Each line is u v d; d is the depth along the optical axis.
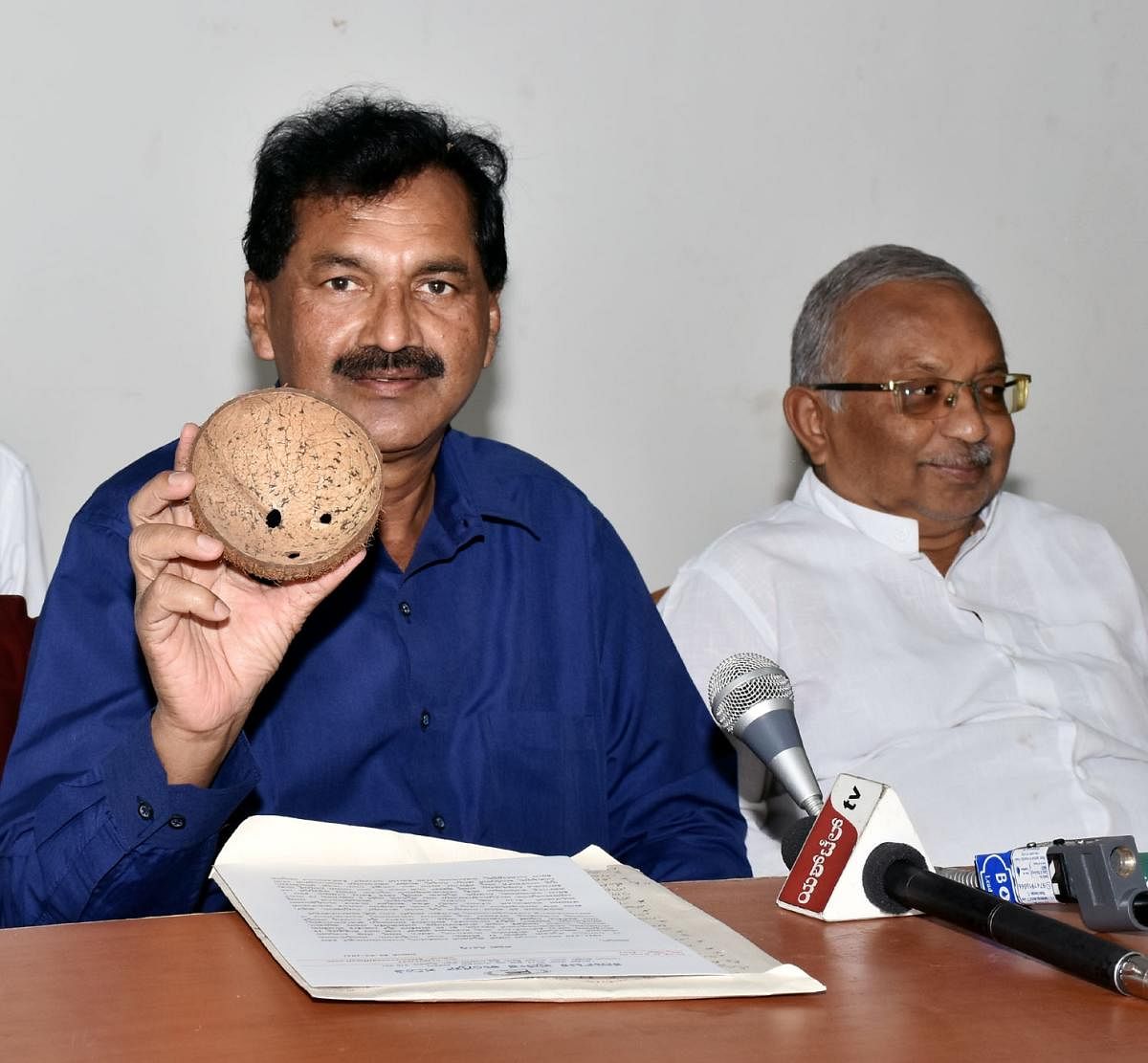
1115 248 3.97
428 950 1.17
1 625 2.16
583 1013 1.08
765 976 1.16
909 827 1.38
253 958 1.18
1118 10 3.93
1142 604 2.80
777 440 3.67
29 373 3.10
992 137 3.84
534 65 3.41
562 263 3.46
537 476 2.21
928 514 2.62
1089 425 3.98
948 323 2.59
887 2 3.70
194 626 1.45
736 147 3.59
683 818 2.12
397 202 1.87
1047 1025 1.08
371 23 3.28
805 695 2.51
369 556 2.00
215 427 1.38
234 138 3.21
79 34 3.09
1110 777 2.52
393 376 1.87
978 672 2.54
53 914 1.55
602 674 2.16
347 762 1.94
